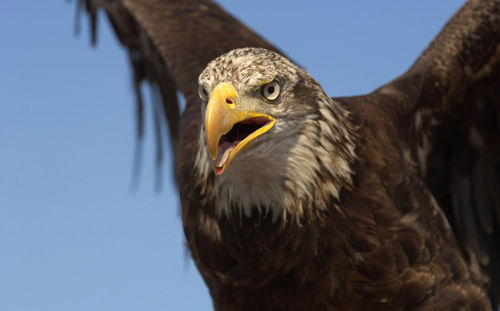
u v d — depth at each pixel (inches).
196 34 500.7
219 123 289.6
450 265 349.1
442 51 380.5
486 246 413.1
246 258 331.9
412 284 333.4
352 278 327.9
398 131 357.7
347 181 318.0
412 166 360.5
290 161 306.8
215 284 350.9
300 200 312.7
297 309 336.8
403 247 329.7
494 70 379.6
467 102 386.9
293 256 324.2
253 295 339.9
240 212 322.3
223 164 294.2
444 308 343.9
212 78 303.3
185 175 361.1
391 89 372.2
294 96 305.1
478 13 378.0
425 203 355.9
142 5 535.5
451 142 399.2
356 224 321.1
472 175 410.6
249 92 298.8
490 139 399.9
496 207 413.7
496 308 412.2
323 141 310.3
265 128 299.9
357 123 338.6
